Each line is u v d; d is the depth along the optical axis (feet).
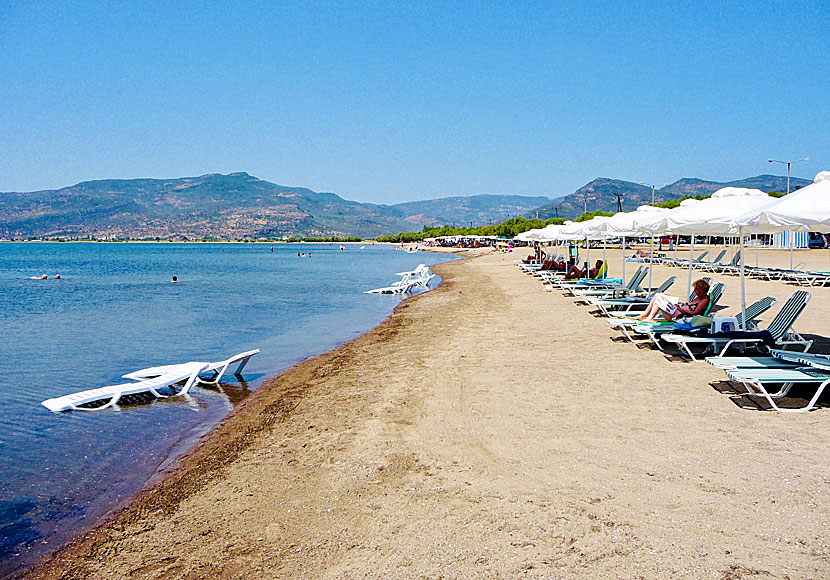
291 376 31.63
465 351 32.78
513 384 24.79
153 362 37.70
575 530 12.38
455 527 12.95
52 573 12.98
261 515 14.65
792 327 34.32
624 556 11.27
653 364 27.07
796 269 70.03
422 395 24.14
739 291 54.24
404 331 43.14
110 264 197.57
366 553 12.24
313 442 19.75
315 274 134.51
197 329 50.80
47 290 94.12
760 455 15.80
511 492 14.44
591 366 27.22
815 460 15.30
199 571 12.27
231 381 31.60
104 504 16.71
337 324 52.42
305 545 12.89
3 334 49.21
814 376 19.77
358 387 26.94
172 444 21.81
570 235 65.77
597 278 61.62
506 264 134.31
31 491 17.85
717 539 11.68
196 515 15.11
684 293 55.31
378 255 285.23
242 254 319.68
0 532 15.29
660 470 15.17
